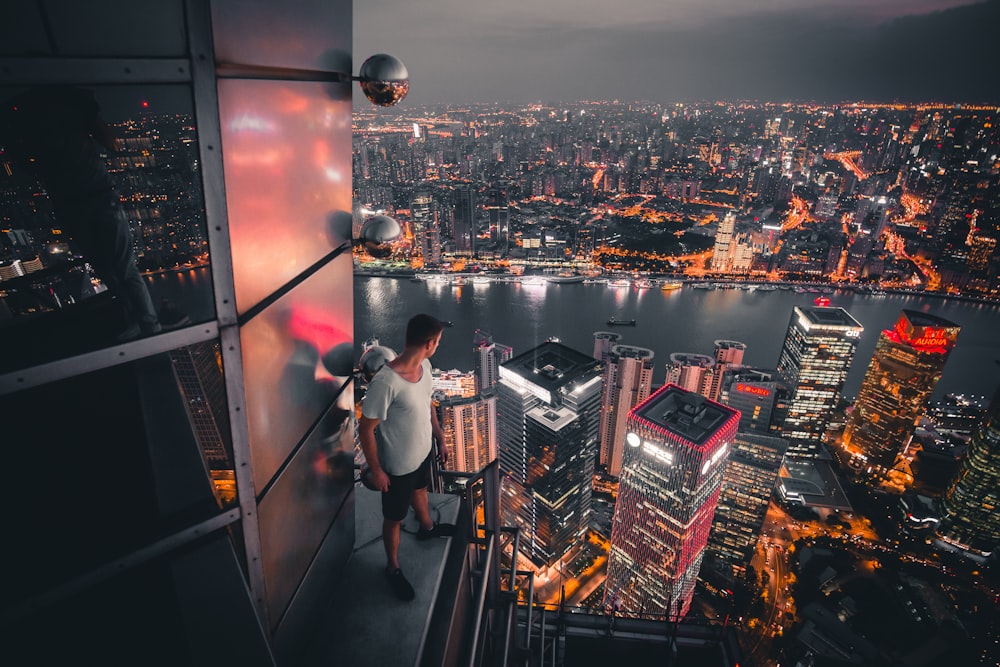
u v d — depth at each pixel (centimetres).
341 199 318
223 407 225
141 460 208
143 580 219
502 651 459
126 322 190
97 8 160
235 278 216
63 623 204
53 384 181
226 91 194
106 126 173
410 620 345
